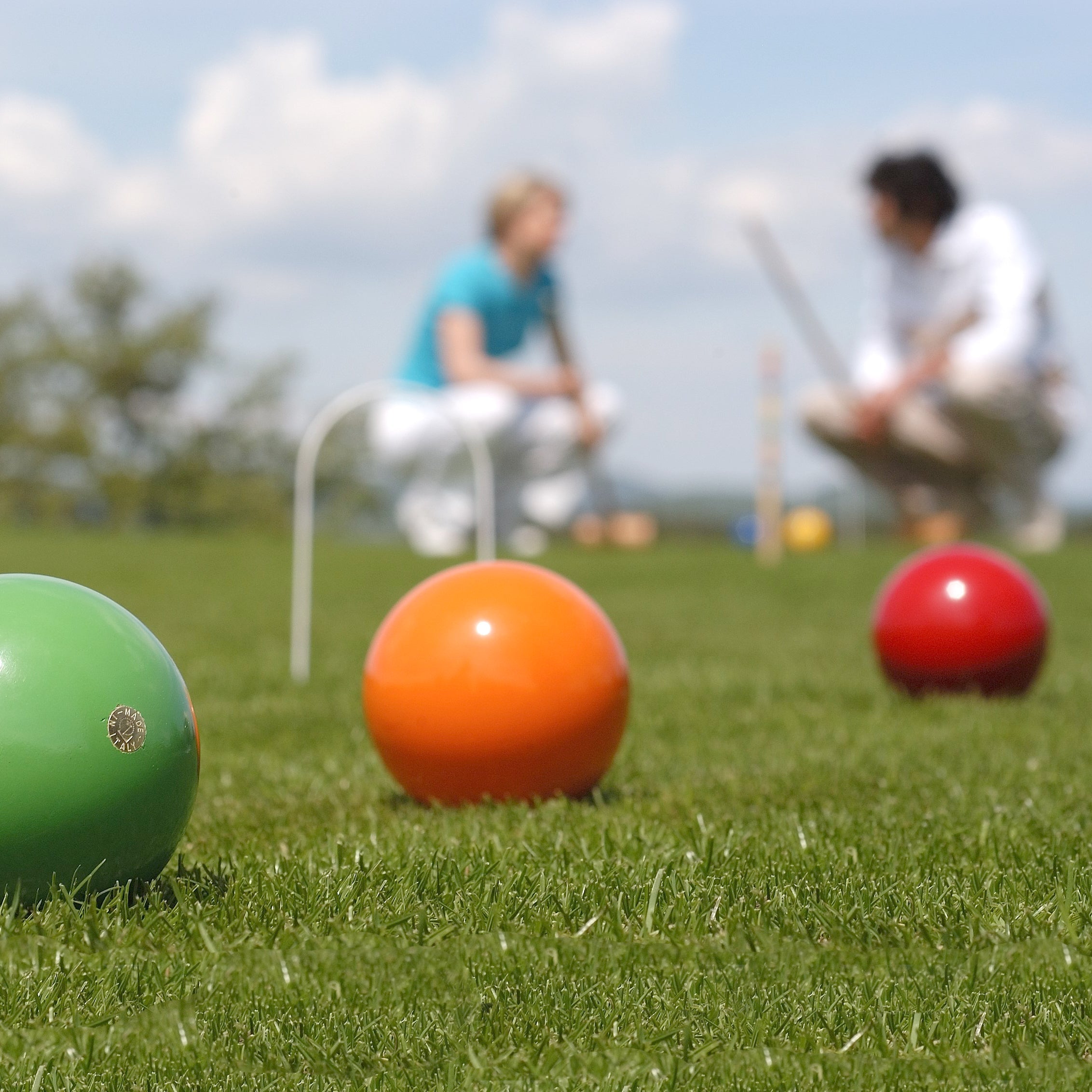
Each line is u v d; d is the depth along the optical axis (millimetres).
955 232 11258
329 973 1969
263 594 9133
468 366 10445
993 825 2693
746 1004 1879
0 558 12250
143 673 2240
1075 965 1963
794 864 2396
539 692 2910
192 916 2119
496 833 2646
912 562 4867
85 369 39781
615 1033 1801
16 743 2092
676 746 3842
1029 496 12484
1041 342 11828
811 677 5254
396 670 2977
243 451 40625
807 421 12727
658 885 2258
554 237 10508
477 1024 1815
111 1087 1660
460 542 12219
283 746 3881
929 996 1889
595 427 10969
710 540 20547
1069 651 6191
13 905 2131
